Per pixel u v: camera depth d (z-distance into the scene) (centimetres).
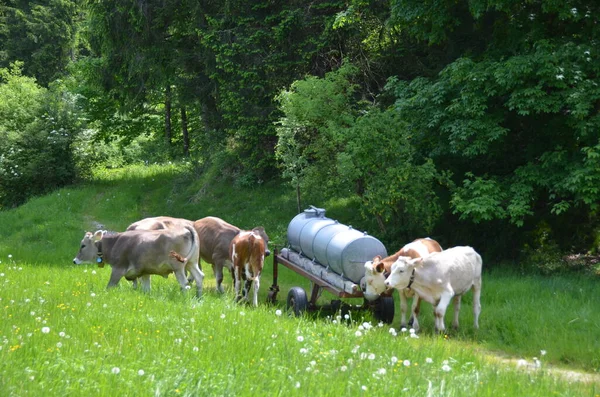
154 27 3139
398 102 1927
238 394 598
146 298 1206
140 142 4872
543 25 1752
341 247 1230
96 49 3444
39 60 5416
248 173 2909
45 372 620
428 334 1163
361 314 1309
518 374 797
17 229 2795
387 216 1852
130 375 624
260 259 1394
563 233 2028
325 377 682
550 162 1706
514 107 1666
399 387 654
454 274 1173
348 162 1855
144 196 3169
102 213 2917
